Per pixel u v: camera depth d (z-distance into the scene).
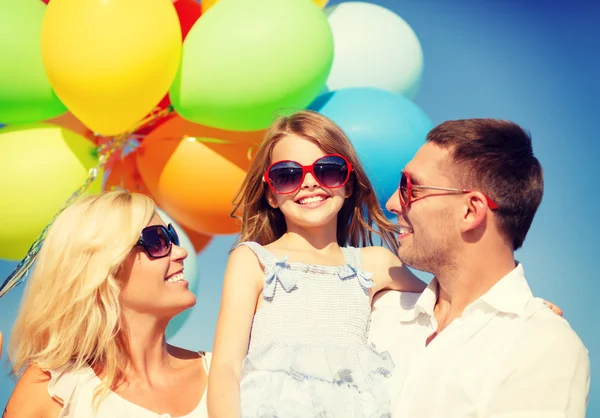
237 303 2.65
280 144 2.89
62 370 2.55
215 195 3.76
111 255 2.59
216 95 3.49
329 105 3.80
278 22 3.50
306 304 2.67
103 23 3.34
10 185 3.52
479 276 2.48
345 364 2.53
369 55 4.13
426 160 2.54
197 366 2.80
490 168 2.44
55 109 3.73
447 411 2.30
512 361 2.27
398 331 2.63
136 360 2.66
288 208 2.83
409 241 2.58
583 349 2.26
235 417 2.44
